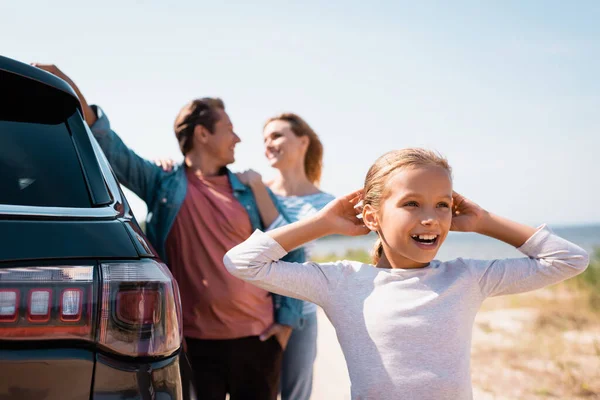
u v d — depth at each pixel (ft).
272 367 11.12
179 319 6.26
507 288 7.26
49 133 6.56
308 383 12.89
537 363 20.02
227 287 10.57
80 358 5.42
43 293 5.36
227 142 11.44
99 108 10.94
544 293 38.06
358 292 7.12
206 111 11.38
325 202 14.11
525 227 7.59
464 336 6.92
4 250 5.32
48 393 5.27
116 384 5.54
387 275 7.11
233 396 10.93
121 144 10.98
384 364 6.76
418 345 6.75
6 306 5.22
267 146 15.03
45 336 5.32
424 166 7.09
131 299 5.72
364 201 7.61
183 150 11.66
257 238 7.43
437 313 6.85
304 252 12.14
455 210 7.94
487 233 7.73
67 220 5.75
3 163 5.96
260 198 11.28
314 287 7.26
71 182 6.17
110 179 6.63
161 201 10.91
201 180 11.23
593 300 33.42
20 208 5.64
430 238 7.06
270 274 7.22
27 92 6.73
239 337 10.70
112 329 5.58
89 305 5.51
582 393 16.69
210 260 10.66
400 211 7.04
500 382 17.70
